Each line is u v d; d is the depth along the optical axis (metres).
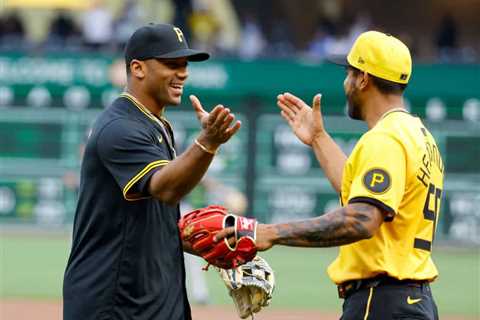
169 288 20.44
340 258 20.41
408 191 19.72
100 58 66.62
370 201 18.94
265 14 87.25
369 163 19.27
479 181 65.25
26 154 67.31
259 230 19.06
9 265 54.50
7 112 67.19
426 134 20.41
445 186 65.50
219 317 40.62
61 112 67.00
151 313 20.11
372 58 20.31
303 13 88.44
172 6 78.94
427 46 87.19
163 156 19.52
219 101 66.56
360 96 20.59
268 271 21.70
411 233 19.88
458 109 65.56
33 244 62.81
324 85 65.44
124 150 19.48
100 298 20.03
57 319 39.78
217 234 19.14
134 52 20.22
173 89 20.31
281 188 66.62
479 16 92.62
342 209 18.97
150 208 20.05
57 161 67.19
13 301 43.88
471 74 65.19
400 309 19.67
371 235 18.94
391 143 19.42
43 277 50.75
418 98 65.81
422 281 19.98
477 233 65.44
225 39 82.94
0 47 70.19
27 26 81.56
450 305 45.28
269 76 66.00
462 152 65.50
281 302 45.00
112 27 76.38
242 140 66.62
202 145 18.55
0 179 67.56
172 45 20.08
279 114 66.44
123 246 20.02
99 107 66.88
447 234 65.62
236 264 19.31
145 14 77.69
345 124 65.00
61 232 67.62
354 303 20.03
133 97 20.28
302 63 65.81
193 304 43.78
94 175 20.02
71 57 66.75
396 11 90.81
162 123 20.64
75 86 66.81
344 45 78.69
